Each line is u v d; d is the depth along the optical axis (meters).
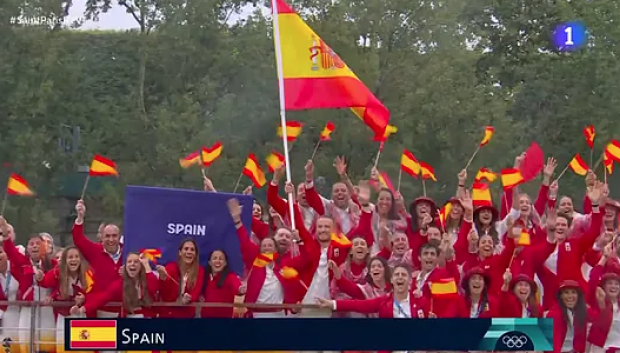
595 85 96.50
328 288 29.44
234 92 91.62
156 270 29.03
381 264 29.20
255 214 33.88
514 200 35.28
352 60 89.69
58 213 89.88
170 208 29.25
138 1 91.50
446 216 35.25
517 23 110.94
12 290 29.95
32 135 85.50
